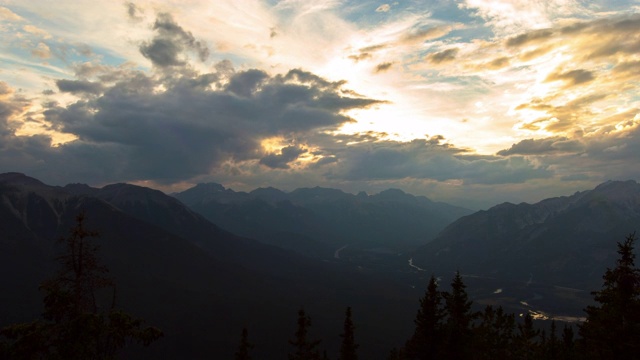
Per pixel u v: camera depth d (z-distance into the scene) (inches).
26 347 602.2
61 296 662.5
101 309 722.8
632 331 1115.3
